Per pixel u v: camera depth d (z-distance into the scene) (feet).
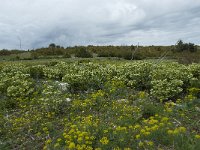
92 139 24.61
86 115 32.73
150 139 24.35
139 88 41.29
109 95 38.34
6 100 39.63
